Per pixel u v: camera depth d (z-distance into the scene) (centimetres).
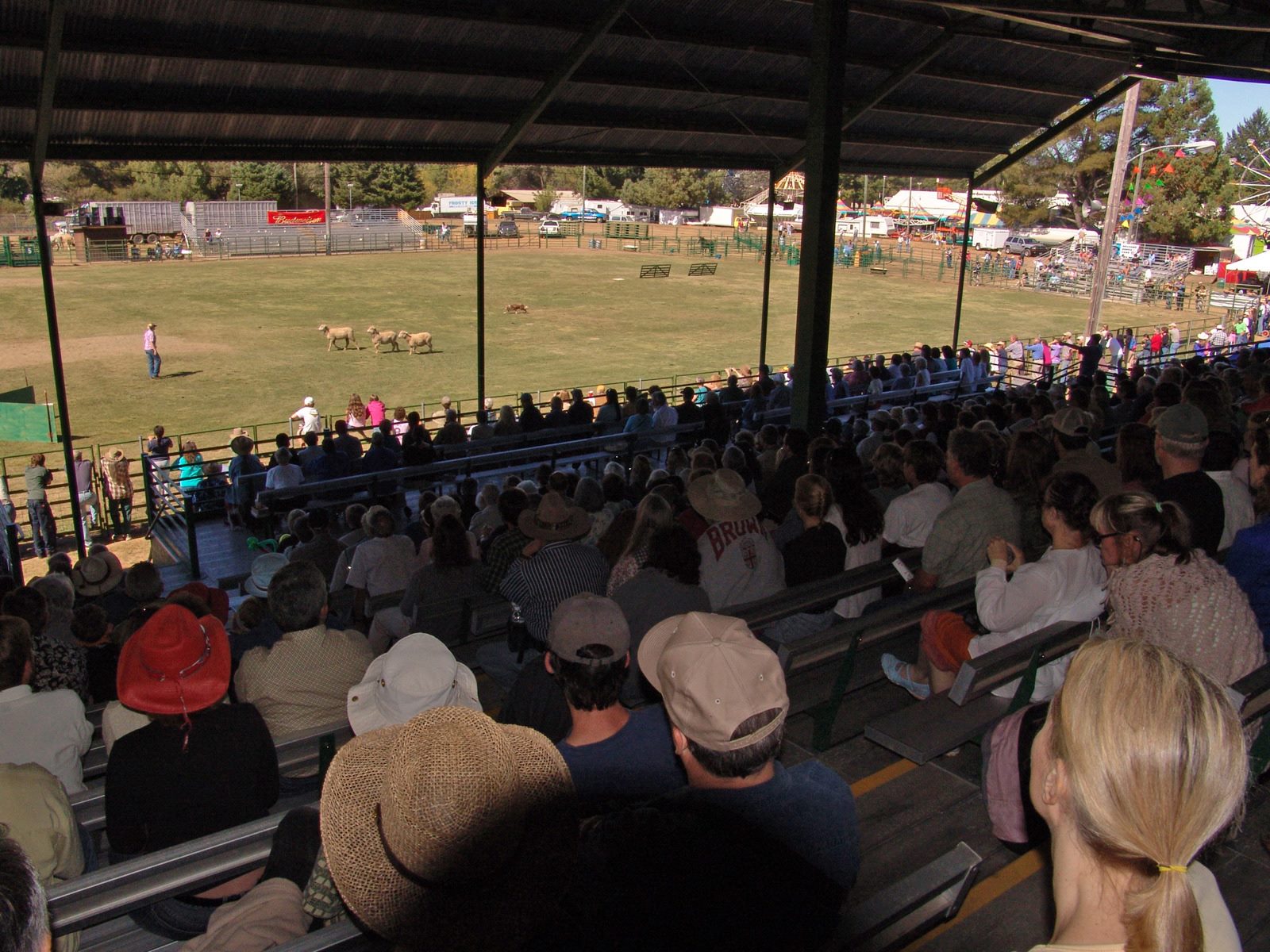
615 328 3778
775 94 1672
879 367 2080
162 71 1218
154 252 5638
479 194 1652
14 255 5366
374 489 1243
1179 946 116
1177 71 1738
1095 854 125
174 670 286
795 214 9175
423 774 160
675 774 250
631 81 1534
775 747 183
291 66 1287
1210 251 6738
